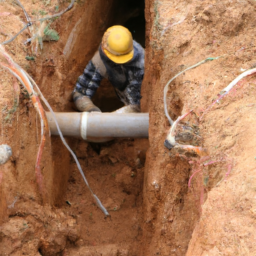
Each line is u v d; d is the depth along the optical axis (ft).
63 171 13.23
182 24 10.55
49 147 11.40
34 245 9.25
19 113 9.68
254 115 7.47
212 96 8.35
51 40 12.78
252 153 6.64
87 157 14.75
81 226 12.32
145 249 10.75
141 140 14.42
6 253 8.63
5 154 8.07
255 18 9.76
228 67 9.04
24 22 12.10
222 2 10.30
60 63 13.19
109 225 12.57
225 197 6.10
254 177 6.17
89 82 14.38
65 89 13.87
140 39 20.93
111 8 18.11
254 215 5.67
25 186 9.86
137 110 13.80
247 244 5.41
